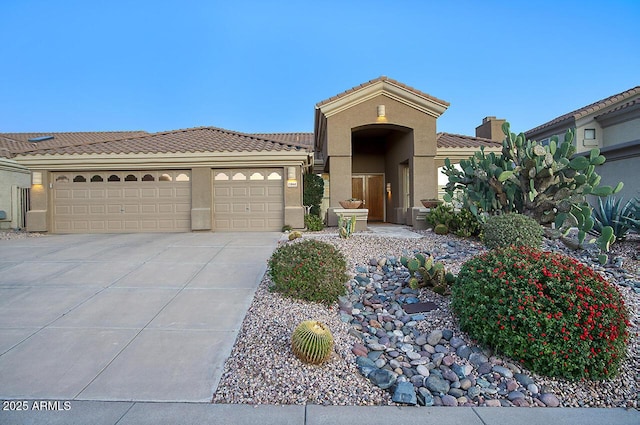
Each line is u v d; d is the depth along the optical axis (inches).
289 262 249.1
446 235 437.4
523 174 359.9
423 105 585.0
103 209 558.3
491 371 169.6
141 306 239.6
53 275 304.7
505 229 319.9
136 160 542.6
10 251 394.9
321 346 167.3
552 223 372.2
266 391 151.8
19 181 682.2
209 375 162.7
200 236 495.5
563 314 163.0
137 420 133.3
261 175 558.6
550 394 152.3
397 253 354.0
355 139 784.9
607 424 134.5
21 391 150.4
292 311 225.3
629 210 360.2
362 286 277.3
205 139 603.8
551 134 804.6
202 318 221.1
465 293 190.7
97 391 150.9
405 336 204.8
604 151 599.5
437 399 150.6
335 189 585.6
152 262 344.5
